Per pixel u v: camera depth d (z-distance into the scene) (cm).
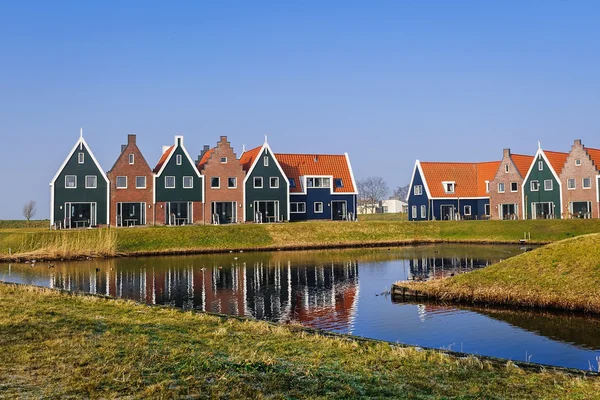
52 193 4853
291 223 5191
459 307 2114
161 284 2744
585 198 5403
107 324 1336
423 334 1730
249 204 5609
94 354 1027
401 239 5091
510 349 1555
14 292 1889
